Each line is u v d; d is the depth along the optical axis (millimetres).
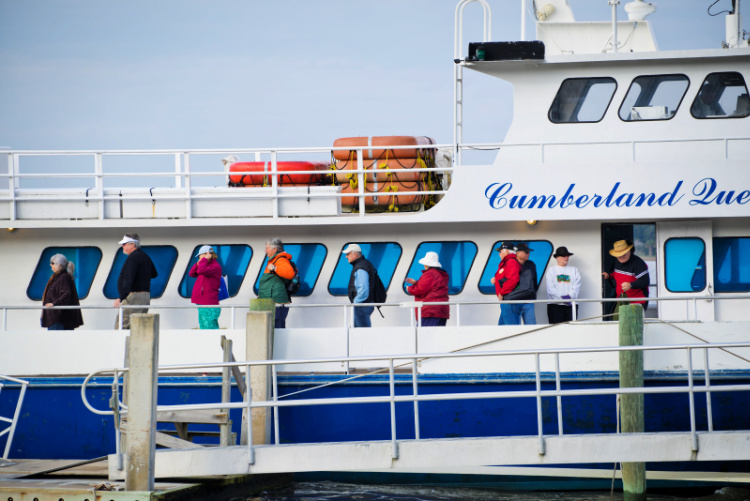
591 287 43344
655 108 44062
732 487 39125
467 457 31969
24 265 45688
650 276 43438
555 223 43562
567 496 39469
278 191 43656
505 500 38906
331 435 39812
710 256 42531
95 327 45625
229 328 42688
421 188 44688
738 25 48500
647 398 38656
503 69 44781
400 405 39562
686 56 43031
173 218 43906
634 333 36250
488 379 39156
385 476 41531
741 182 41125
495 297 43812
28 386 40969
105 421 40656
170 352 40906
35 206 44281
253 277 45219
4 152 44750
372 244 44594
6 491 32781
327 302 44656
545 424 38906
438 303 38969
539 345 39031
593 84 44375
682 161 41375
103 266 45656
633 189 41625
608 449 31688
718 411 38188
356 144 45375
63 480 34594
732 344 31250
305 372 40375
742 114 43531
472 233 44062
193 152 44438
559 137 44594
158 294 45500
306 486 41031
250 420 32719
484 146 47406
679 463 39156
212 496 36219
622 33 49094
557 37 49531
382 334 40062
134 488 31891
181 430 39594
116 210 44125
